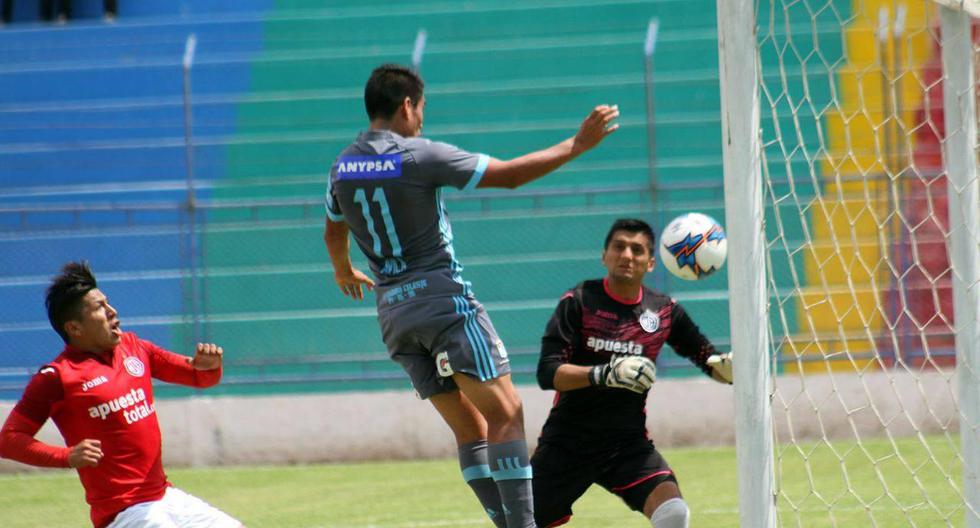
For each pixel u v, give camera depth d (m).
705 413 40.25
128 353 17.25
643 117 56.75
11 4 66.50
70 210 42.53
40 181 57.16
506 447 17.39
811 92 55.16
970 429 17.92
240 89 60.69
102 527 16.55
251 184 52.66
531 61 60.19
